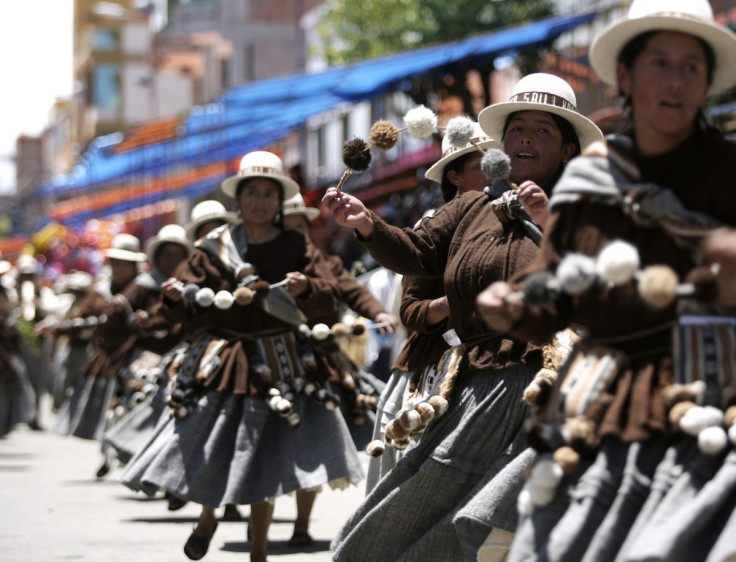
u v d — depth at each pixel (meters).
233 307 16.66
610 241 8.57
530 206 10.65
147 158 54.97
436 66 36.47
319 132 72.50
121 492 24.61
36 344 41.16
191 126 48.03
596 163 8.63
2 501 22.92
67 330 30.06
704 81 8.64
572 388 8.64
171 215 89.19
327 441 16.80
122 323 26.02
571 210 8.73
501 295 8.68
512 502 11.02
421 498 11.77
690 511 7.98
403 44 56.81
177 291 16.86
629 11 8.84
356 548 11.95
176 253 26.09
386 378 29.95
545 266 8.74
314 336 17.08
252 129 46.59
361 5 58.59
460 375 11.88
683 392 8.31
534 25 35.41
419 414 11.71
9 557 17.14
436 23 53.00
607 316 8.59
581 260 8.41
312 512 22.23
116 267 28.86
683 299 8.32
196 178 55.19
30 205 115.00
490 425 11.61
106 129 148.50
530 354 11.51
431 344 12.89
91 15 164.62
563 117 12.25
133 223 82.25
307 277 16.73
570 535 8.25
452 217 12.23
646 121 8.65
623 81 8.84
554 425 8.60
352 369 20.05
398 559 11.82
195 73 144.50
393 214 42.72
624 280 8.28
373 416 19.94
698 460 8.21
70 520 20.78
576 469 8.50
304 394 16.92
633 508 8.27
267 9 121.81
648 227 8.52
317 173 68.69
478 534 11.11
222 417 16.39
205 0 158.88
